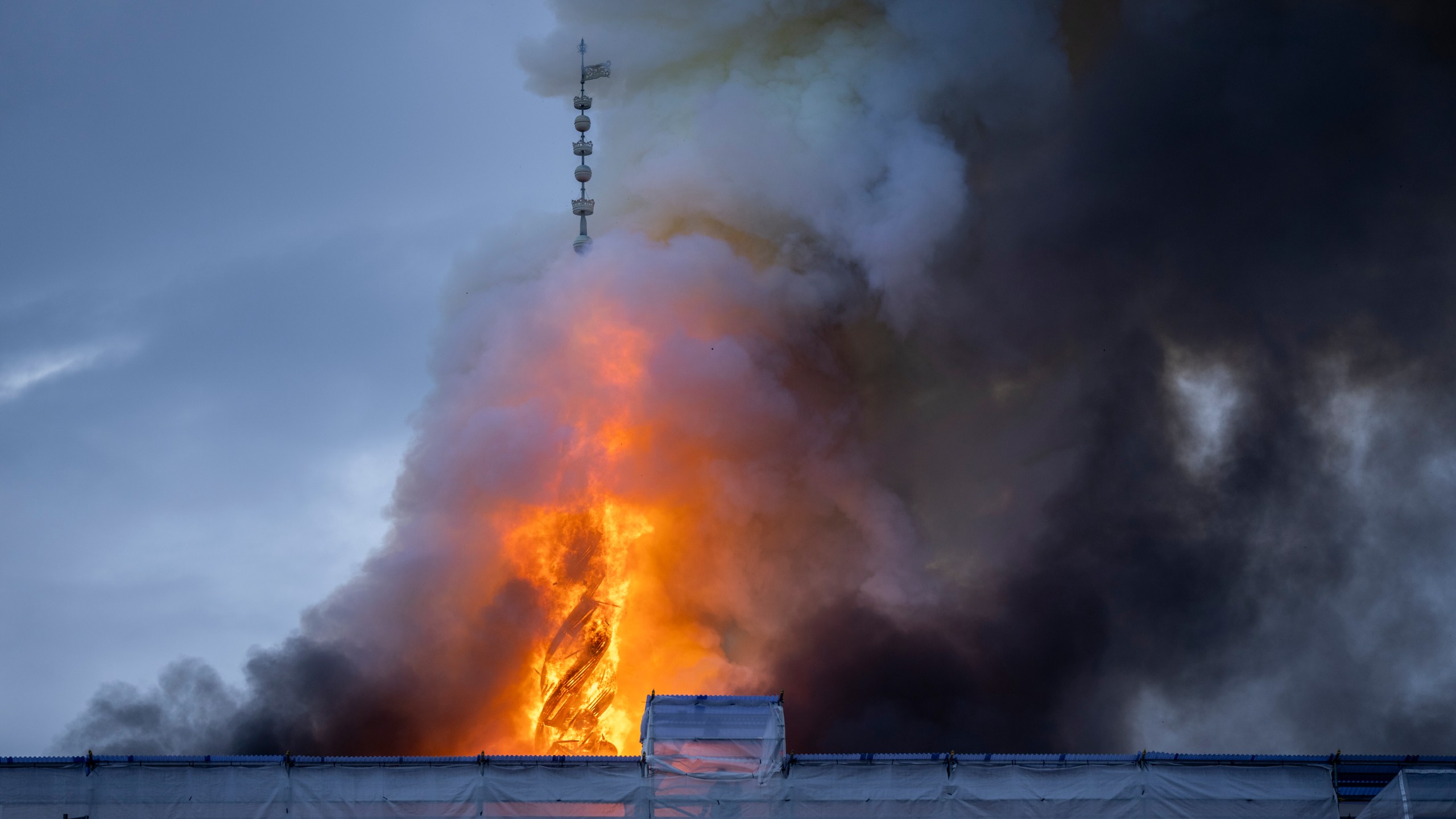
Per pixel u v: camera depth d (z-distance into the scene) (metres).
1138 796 42.84
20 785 41.41
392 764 42.28
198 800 41.84
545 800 42.34
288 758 42.16
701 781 42.62
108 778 41.72
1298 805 42.72
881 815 42.62
